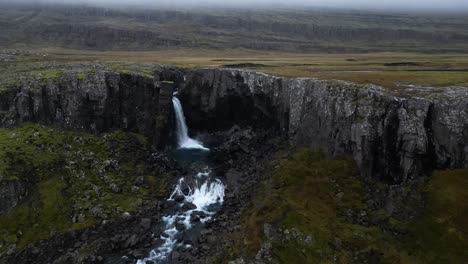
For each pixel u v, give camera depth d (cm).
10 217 5381
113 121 8112
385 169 6053
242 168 7419
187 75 9950
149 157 7650
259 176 6844
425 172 5766
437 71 9594
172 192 6719
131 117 8325
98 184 6500
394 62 12244
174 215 6097
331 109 6906
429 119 5969
